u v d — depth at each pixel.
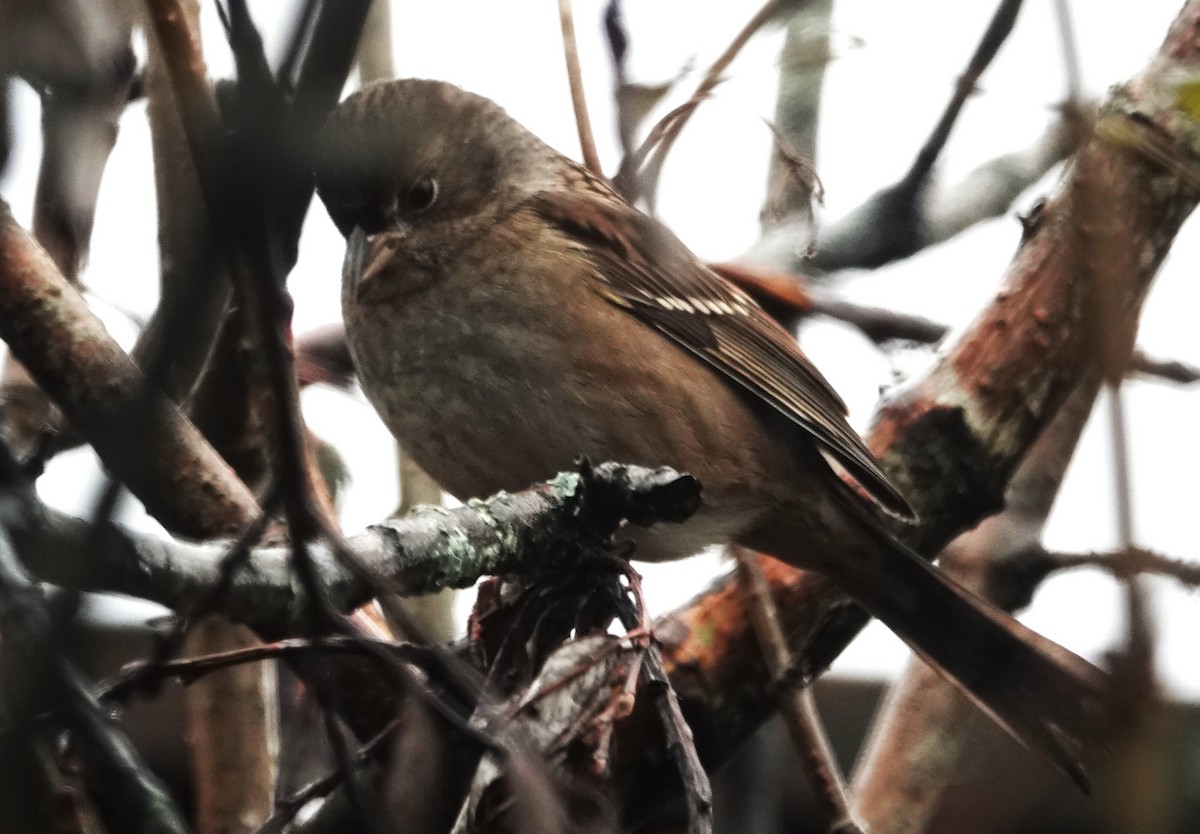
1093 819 3.01
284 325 1.58
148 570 1.84
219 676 2.85
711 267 3.75
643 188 3.22
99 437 1.44
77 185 2.60
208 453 2.63
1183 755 2.56
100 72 2.50
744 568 2.95
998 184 3.91
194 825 3.36
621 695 2.02
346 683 2.60
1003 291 3.23
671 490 2.45
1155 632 1.55
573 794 1.93
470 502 2.41
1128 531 1.56
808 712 2.66
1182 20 3.05
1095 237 1.70
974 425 3.19
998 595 3.18
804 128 3.41
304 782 2.73
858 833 2.60
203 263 1.35
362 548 2.25
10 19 2.38
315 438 3.39
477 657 2.47
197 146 1.53
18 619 1.43
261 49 1.33
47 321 2.45
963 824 2.81
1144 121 2.93
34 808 1.38
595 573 2.41
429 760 1.86
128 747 1.59
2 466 1.59
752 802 3.02
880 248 3.79
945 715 3.04
